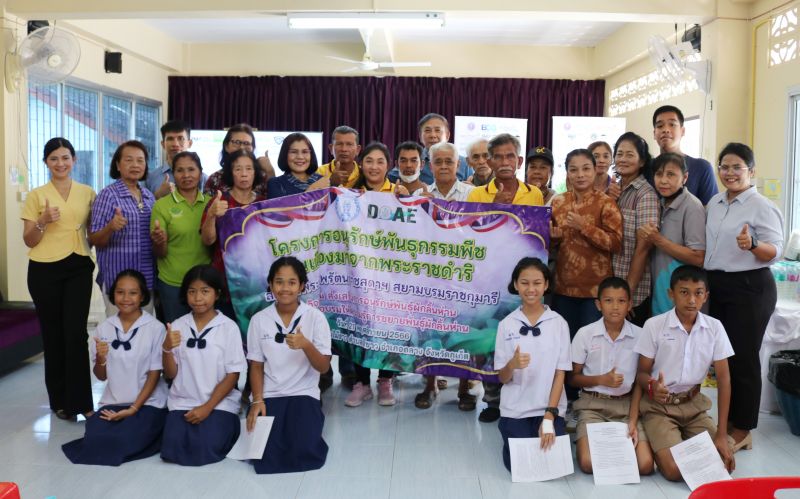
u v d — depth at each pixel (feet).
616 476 9.00
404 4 17.79
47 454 9.84
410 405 12.31
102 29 23.02
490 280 11.20
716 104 17.24
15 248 17.79
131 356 10.07
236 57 30.50
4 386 13.38
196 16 18.25
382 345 11.53
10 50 17.40
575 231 11.10
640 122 26.13
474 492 8.71
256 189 12.27
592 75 30.14
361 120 30.63
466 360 11.34
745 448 10.33
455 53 30.09
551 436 9.30
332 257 11.63
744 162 10.11
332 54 30.32
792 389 10.72
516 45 30.04
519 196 12.01
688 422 9.66
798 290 12.89
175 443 9.59
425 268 11.37
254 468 9.36
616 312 9.65
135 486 8.78
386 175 13.50
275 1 17.80
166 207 11.37
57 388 11.44
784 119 15.66
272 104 30.63
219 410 9.95
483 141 14.56
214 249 11.64
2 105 17.25
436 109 30.32
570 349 10.03
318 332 10.11
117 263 11.44
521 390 9.86
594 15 17.79
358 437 10.64
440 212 11.28
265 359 10.11
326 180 12.19
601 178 13.43
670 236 10.88
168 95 30.55
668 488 8.86
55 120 21.91
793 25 15.33
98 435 9.61
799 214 15.66
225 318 10.20
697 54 18.63
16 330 14.21
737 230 10.09
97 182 24.75
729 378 9.50
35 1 17.49
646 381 9.64
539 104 30.09
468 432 10.93
